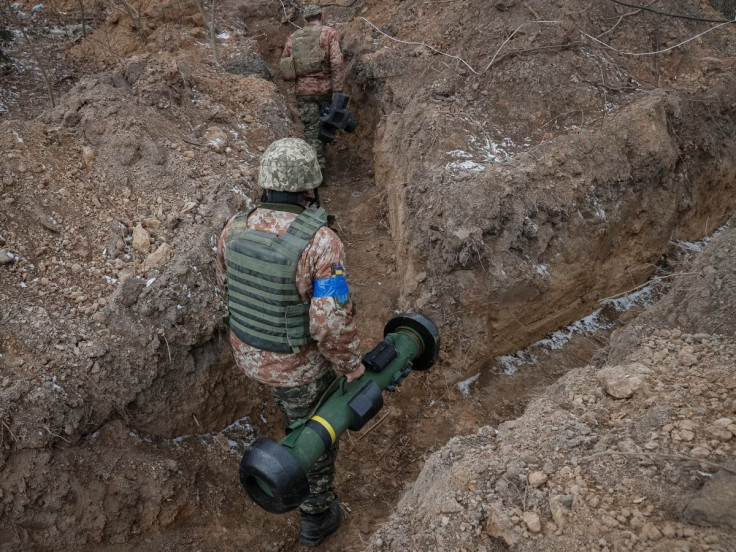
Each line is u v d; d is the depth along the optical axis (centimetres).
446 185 414
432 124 471
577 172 428
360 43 663
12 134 380
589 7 554
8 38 639
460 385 405
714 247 311
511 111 488
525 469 221
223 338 339
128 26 670
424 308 409
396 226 496
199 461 322
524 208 398
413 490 269
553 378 415
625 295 485
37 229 344
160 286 322
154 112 454
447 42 583
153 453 308
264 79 625
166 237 361
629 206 455
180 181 399
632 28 558
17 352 288
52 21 707
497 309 401
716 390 233
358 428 252
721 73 557
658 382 246
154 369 308
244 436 351
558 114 485
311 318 229
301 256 227
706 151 512
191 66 577
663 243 500
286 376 253
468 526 208
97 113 419
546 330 442
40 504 266
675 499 190
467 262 385
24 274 321
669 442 212
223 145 465
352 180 633
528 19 534
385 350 267
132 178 395
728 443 205
